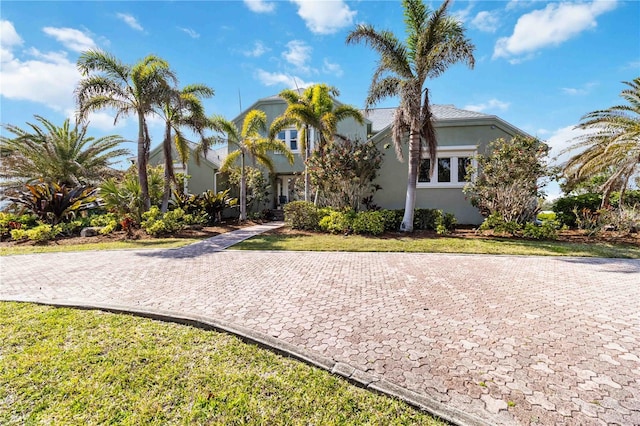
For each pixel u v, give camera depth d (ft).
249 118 55.11
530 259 26.32
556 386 8.86
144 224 40.32
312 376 9.41
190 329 12.73
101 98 41.16
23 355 10.44
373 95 39.50
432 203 47.93
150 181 52.42
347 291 17.63
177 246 32.40
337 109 49.55
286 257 27.27
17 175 54.75
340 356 10.46
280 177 74.95
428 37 36.70
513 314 14.20
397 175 49.16
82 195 43.80
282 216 67.82
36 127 56.08
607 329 12.64
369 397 8.46
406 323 13.20
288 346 11.06
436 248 30.53
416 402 8.18
